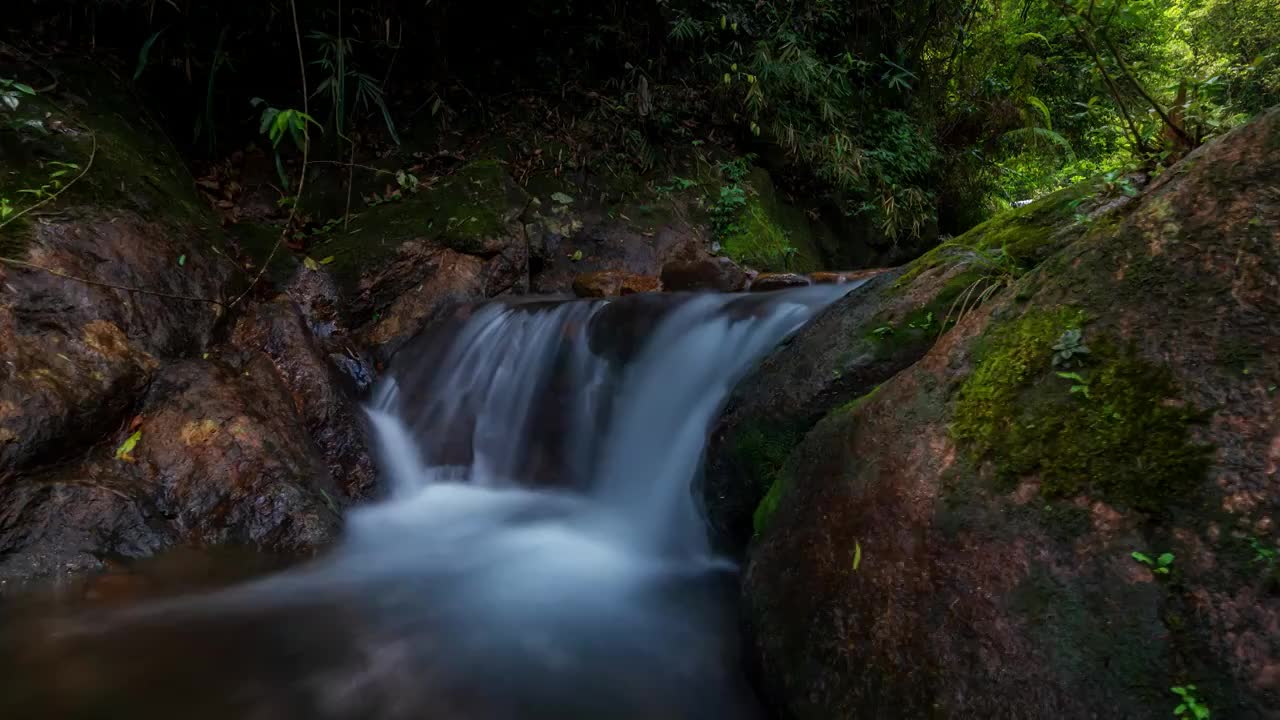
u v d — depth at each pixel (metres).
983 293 2.21
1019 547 1.46
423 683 2.29
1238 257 1.43
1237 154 1.54
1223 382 1.34
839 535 1.83
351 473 3.71
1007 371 1.72
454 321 4.88
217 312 3.76
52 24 4.47
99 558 2.57
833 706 1.63
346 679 2.26
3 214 3.08
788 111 7.77
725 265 5.43
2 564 2.41
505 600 2.87
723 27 7.18
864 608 1.67
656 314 4.18
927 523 1.64
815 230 8.16
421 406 4.48
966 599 1.49
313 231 5.32
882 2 8.70
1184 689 1.15
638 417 3.96
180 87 5.23
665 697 2.26
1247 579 1.17
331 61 5.40
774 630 1.90
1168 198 1.62
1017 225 2.53
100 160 3.72
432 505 3.92
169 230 3.79
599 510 3.89
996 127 9.53
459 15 6.66
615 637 2.61
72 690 2.06
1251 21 6.75
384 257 5.06
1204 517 1.25
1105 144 8.76
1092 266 1.70
